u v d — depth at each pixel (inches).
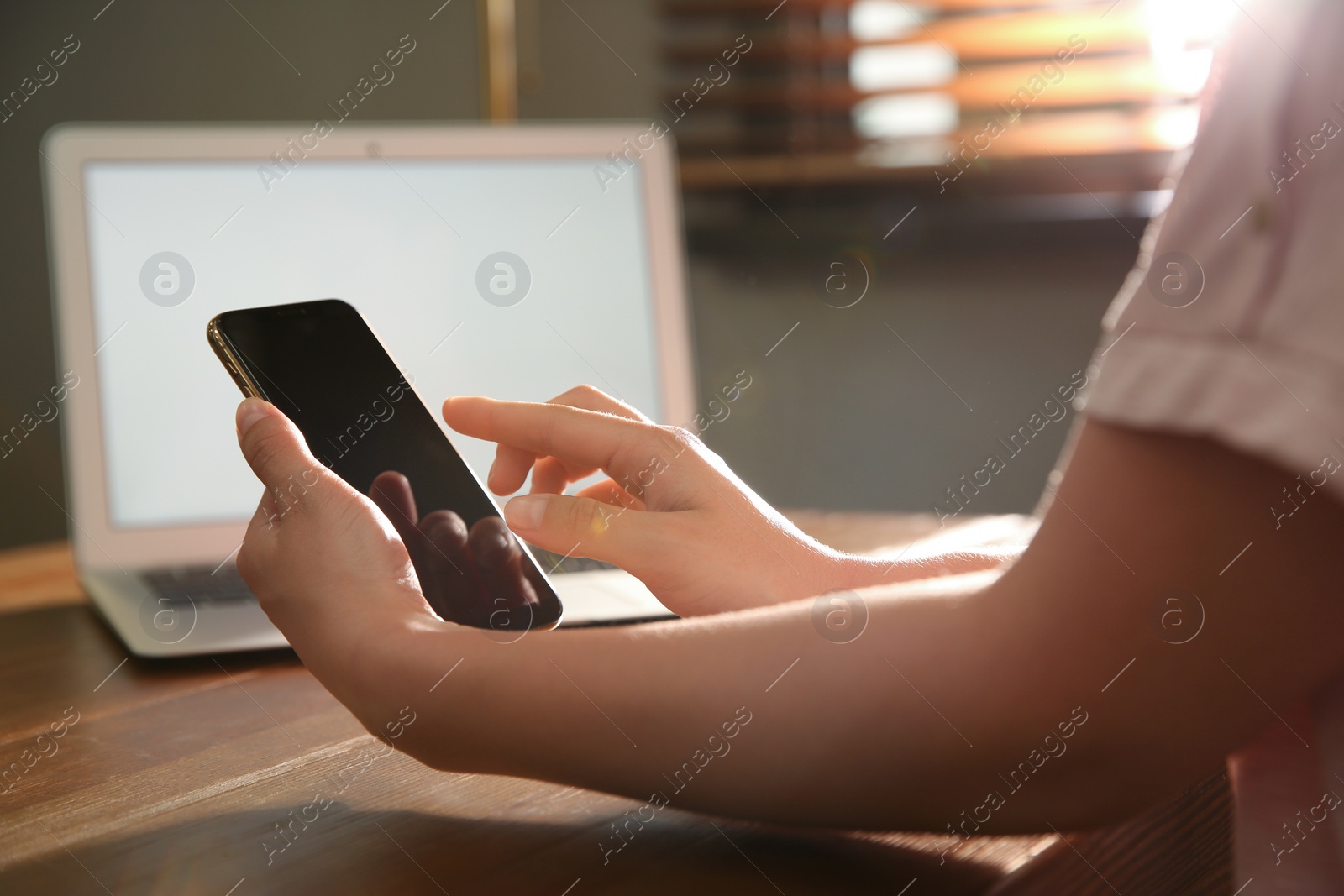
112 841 13.4
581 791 15.4
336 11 71.2
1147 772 12.1
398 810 14.5
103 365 36.2
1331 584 10.9
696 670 12.7
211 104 70.0
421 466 20.7
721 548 17.9
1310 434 9.1
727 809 12.9
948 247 70.7
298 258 38.1
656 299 41.6
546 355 40.1
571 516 18.4
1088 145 67.6
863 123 71.5
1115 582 11.0
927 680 11.8
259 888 11.9
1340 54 9.1
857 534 39.9
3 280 67.0
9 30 66.1
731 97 71.2
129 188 36.9
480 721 13.3
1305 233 9.3
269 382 21.6
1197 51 65.7
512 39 71.9
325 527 15.1
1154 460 10.5
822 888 12.1
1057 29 67.7
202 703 20.4
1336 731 14.6
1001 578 12.1
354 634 14.2
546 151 40.8
